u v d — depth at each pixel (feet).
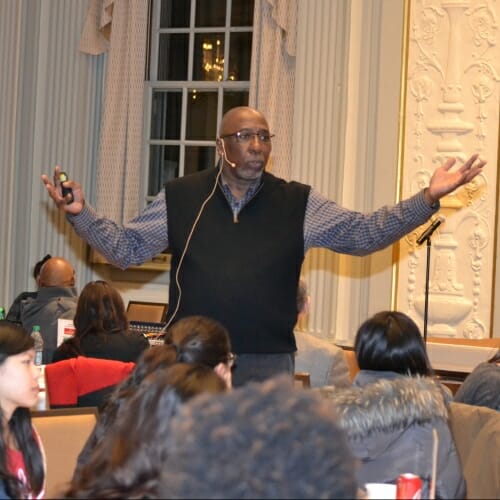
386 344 11.15
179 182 14.02
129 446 7.20
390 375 11.15
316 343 19.25
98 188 29.94
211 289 13.26
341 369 19.16
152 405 7.31
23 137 30.35
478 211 25.91
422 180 26.23
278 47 27.78
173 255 13.92
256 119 13.57
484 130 25.90
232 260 13.35
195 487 4.50
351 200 26.84
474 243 25.91
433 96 26.18
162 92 30.99
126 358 17.56
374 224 13.26
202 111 30.68
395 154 26.32
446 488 10.70
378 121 26.48
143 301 29.37
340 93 26.89
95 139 30.63
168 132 30.94
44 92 30.60
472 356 24.41
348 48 26.84
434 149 26.18
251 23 30.07
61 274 22.56
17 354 10.65
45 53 30.63
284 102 27.86
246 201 13.65
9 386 10.64
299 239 13.50
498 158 25.79
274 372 13.24
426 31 26.27
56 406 14.88
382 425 10.28
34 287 30.48
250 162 13.41
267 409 4.60
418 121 26.27
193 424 4.59
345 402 10.34
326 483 4.52
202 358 10.05
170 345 10.03
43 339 21.89
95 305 17.74
